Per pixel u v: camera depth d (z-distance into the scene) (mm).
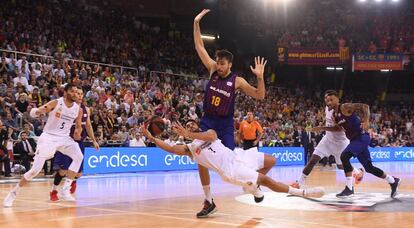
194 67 27047
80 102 7488
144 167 14727
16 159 13125
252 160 5805
